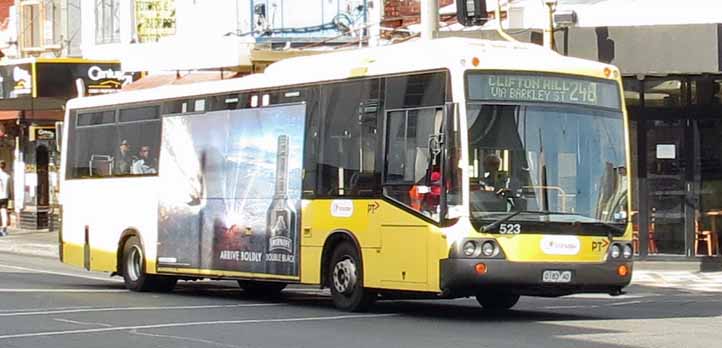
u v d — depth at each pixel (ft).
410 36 130.00
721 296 96.99
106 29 166.09
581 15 118.93
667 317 75.15
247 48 126.21
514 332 64.39
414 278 69.92
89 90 148.77
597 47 109.40
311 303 84.69
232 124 85.61
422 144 69.92
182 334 62.85
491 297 79.97
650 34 108.47
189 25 152.87
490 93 68.80
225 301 86.43
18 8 180.45
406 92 71.41
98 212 99.19
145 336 61.87
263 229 82.02
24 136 177.37
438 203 68.28
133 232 95.04
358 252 74.23
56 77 148.46
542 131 69.72
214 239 86.48
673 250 119.96
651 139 120.06
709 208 119.34
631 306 85.20
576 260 69.21
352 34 135.74
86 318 70.95
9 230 175.01
